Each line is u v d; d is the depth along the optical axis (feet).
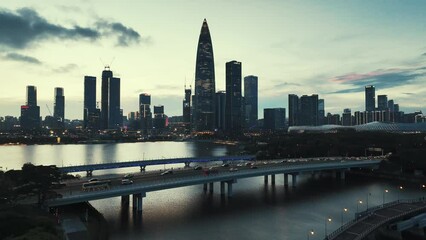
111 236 373.61
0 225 273.75
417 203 449.48
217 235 382.01
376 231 369.30
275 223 426.92
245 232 392.68
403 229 376.27
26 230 275.80
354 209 495.41
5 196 340.18
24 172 387.96
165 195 581.12
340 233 343.05
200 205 515.09
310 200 551.59
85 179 533.14
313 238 374.63
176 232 390.63
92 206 479.82
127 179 499.51
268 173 635.25
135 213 463.42
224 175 567.59
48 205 380.17
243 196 580.30
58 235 288.92
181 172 606.96
